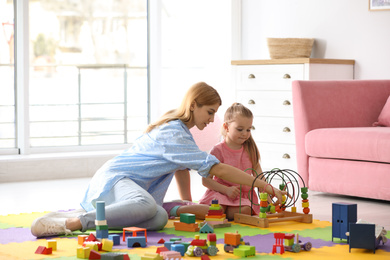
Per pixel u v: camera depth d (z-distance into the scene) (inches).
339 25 180.9
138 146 107.4
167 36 218.4
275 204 106.4
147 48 217.3
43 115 213.0
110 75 223.8
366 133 131.4
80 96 220.7
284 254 81.0
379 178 128.9
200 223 99.6
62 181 172.1
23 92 184.4
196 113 106.2
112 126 222.2
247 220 103.1
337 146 136.1
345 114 152.5
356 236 81.9
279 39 178.1
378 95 157.9
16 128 188.4
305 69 165.3
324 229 98.9
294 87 147.9
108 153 190.7
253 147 116.3
